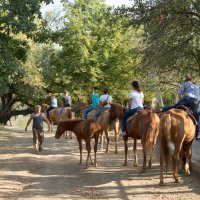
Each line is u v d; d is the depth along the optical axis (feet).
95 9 126.41
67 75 128.98
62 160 51.24
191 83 40.45
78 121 47.21
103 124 56.75
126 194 33.37
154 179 38.52
